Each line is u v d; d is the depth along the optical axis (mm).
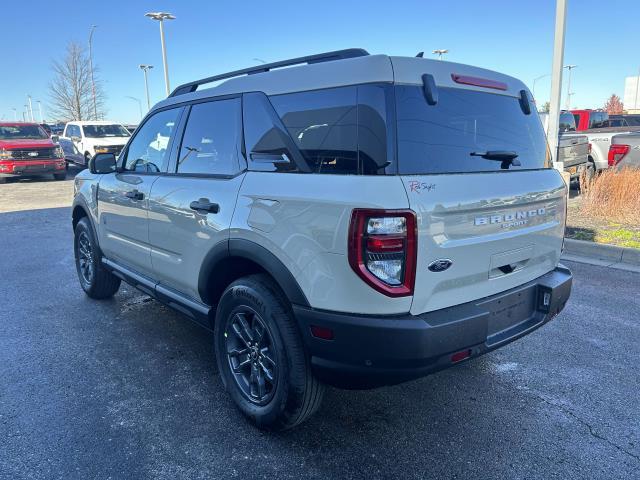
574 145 11086
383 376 2441
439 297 2496
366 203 2305
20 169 17219
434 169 2531
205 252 3191
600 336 4289
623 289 5473
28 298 5414
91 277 5223
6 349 4121
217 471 2641
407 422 3084
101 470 2641
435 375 3668
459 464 2695
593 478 2582
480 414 3166
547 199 3082
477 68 2980
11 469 2643
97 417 3127
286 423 2834
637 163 10023
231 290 3014
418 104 2562
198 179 3354
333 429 3010
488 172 2762
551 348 4078
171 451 2801
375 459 2736
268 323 2779
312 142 2680
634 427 3016
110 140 19578
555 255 3295
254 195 2840
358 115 2502
